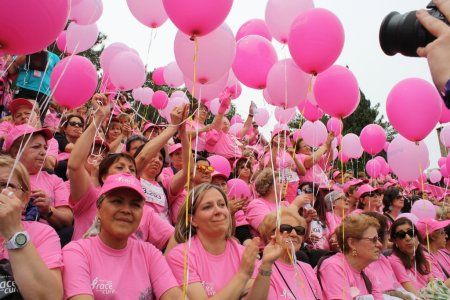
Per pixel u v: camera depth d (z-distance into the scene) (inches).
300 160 247.4
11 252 78.8
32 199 117.0
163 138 149.3
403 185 385.1
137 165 146.8
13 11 76.4
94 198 127.8
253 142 349.1
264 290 105.0
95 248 95.8
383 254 189.6
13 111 164.2
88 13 163.9
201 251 113.9
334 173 331.9
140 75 178.7
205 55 129.6
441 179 414.0
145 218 133.8
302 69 143.6
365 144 242.2
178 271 109.6
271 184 180.7
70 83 148.7
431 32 46.3
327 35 135.3
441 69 43.8
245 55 163.8
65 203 135.6
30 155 127.1
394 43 50.8
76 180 123.6
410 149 183.3
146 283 97.0
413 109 142.7
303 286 125.6
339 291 134.3
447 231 223.9
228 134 277.4
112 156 130.8
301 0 159.0
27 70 197.0
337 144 322.7
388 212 257.4
